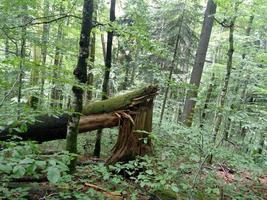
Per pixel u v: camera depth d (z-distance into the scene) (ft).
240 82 40.01
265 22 34.86
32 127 20.27
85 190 16.84
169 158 20.36
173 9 48.39
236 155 18.53
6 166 7.56
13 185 15.66
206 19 39.70
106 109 22.81
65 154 10.21
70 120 17.57
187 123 33.19
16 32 20.40
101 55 56.03
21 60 11.19
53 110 13.30
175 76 48.78
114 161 21.91
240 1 27.02
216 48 57.67
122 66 42.96
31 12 21.81
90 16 16.94
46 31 25.30
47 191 15.64
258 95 44.24
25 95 19.92
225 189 19.12
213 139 22.08
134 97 22.63
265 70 35.19
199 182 19.52
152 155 22.57
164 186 15.81
